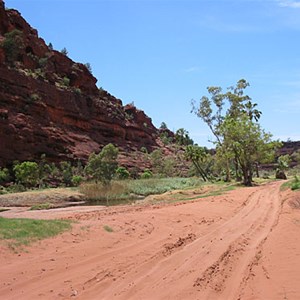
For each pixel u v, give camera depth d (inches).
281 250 366.6
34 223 406.6
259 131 1843.0
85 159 2851.9
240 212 666.8
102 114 3617.1
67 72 3627.0
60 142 2775.6
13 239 338.3
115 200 1523.1
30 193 1615.4
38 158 2518.5
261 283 265.3
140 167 3294.8
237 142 1787.6
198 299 227.1
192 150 2652.6
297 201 826.8
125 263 303.0
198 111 2356.1
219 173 3420.3
